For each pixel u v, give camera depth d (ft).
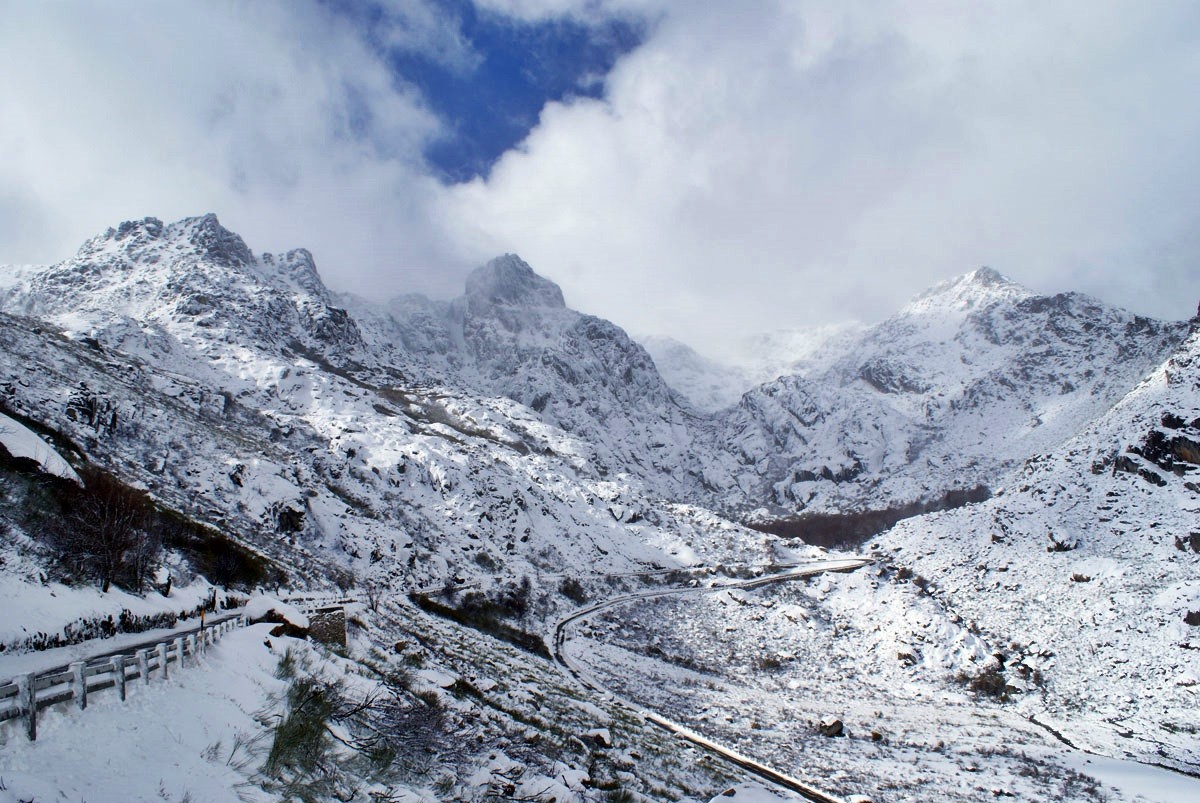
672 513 508.94
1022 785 122.01
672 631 265.95
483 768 44.78
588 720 94.68
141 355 401.29
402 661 78.84
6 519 59.98
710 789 76.89
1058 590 274.36
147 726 29.60
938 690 216.74
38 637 40.06
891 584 300.61
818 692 208.85
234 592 94.68
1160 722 182.91
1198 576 244.42
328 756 33.91
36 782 20.79
